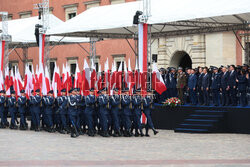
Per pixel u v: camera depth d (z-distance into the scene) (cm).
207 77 2558
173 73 2809
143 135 2281
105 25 2742
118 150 1784
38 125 2523
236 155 1662
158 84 2527
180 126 2492
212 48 3525
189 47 3700
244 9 2189
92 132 2288
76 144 1962
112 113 2259
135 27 3119
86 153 1703
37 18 3931
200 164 1463
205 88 2559
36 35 3048
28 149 1806
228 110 2408
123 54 4200
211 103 2759
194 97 2639
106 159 1566
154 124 2669
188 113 2538
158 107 2653
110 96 2272
